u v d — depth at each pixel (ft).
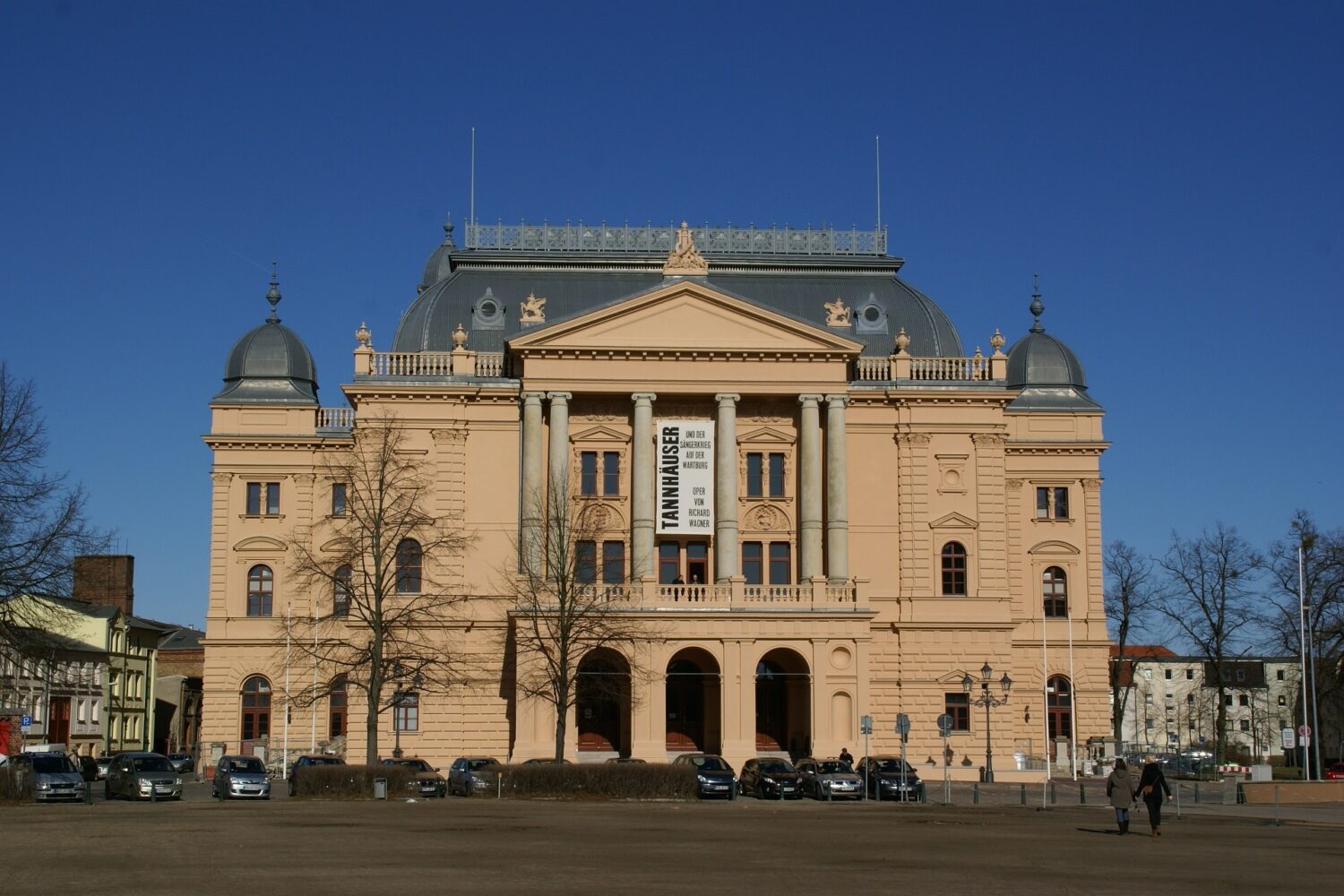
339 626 321.52
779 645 293.84
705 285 318.65
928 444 327.26
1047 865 133.80
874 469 327.06
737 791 265.95
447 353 327.06
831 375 320.29
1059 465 343.87
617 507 321.11
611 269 344.08
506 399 322.55
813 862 132.36
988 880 120.26
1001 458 328.29
